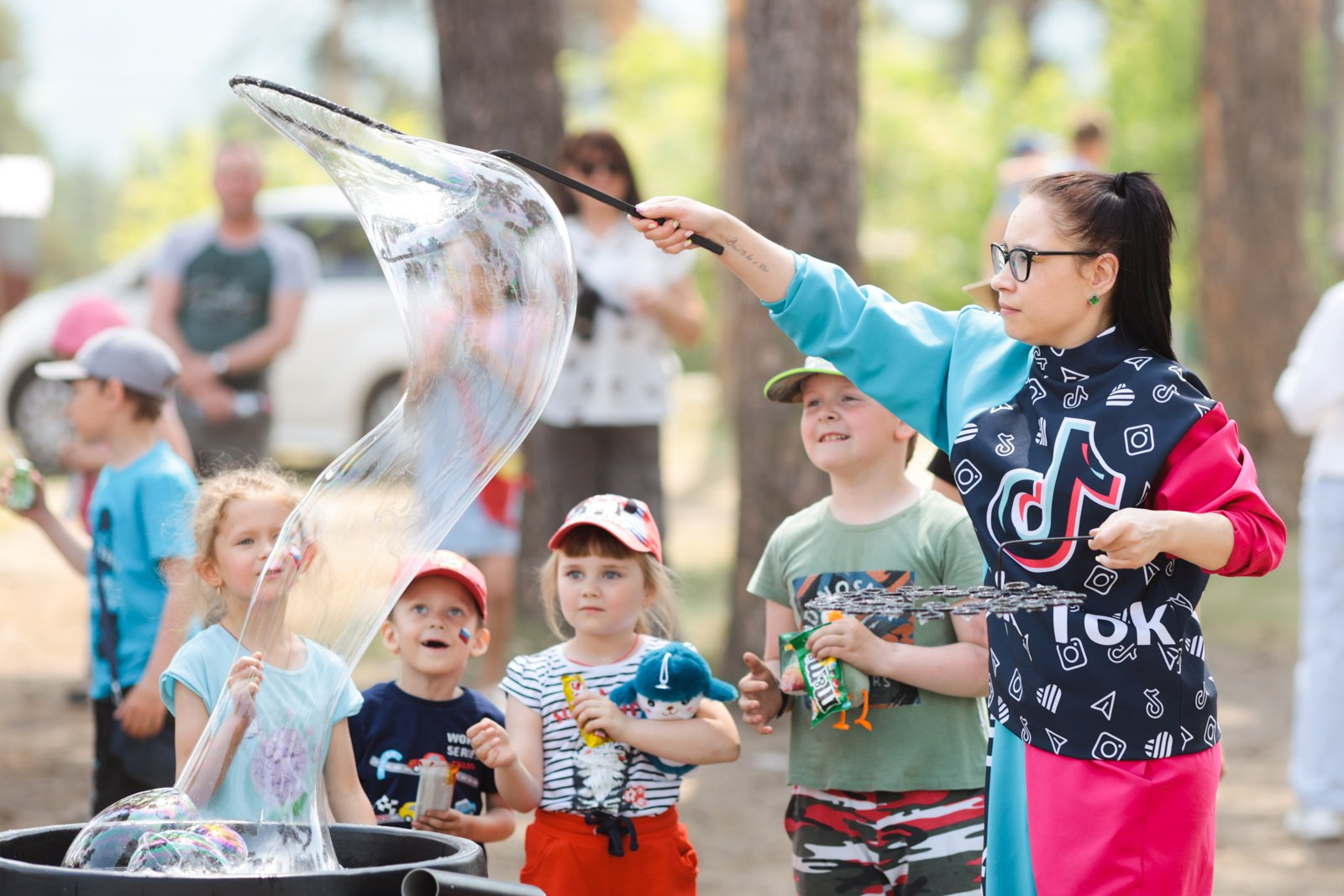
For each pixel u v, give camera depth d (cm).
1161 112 2516
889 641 381
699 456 1953
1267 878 588
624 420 777
